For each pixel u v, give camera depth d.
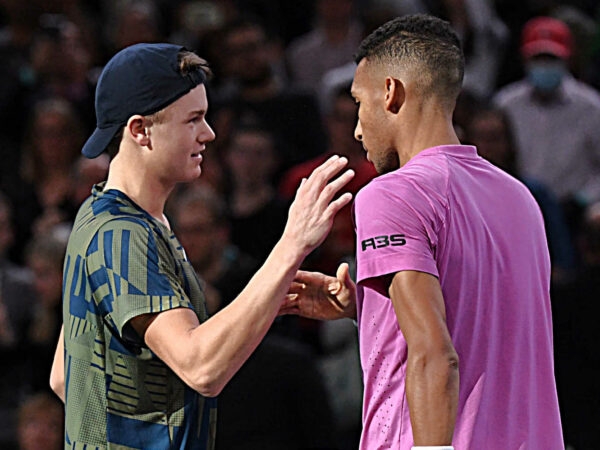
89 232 11.34
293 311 12.73
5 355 23.02
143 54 11.49
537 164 27.67
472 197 10.77
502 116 24.81
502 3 31.62
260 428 17.89
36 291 23.88
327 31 30.58
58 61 28.95
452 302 10.52
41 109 26.61
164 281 11.09
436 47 10.98
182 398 11.28
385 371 10.70
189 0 32.09
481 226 10.70
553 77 27.62
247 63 27.23
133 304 10.95
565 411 19.17
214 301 19.80
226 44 27.98
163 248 11.35
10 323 23.28
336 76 28.36
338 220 21.20
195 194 20.83
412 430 10.12
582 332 19.09
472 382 10.59
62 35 29.06
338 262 21.11
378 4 29.38
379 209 10.44
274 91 27.36
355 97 11.32
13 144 28.30
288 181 24.78
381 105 11.11
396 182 10.53
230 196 24.75
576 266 24.03
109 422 11.23
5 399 22.73
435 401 9.94
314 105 27.05
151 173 11.59
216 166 25.53
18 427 21.66
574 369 19.12
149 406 11.22
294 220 10.88
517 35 31.17
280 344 18.20
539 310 11.10
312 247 10.80
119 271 11.05
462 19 30.22
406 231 10.31
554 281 20.67
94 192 11.78
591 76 30.67
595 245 21.05
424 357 10.01
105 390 11.25
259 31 28.59
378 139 11.19
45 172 26.50
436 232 10.42
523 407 10.86
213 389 10.75
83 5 33.62
